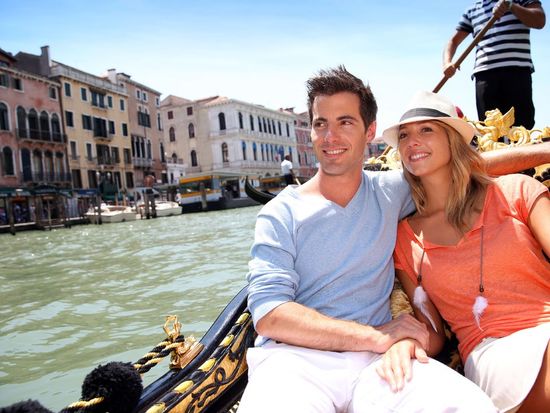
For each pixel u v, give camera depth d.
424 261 1.69
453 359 1.76
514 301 1.55
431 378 1.34
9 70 32.94
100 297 6.93
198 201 34.62
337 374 1.45
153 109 49.62
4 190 30.11
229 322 1.64
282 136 61.34
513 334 1.50
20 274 10.17
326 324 1.47
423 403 1.29
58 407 3.29
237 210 32.97
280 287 1.54
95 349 4.48
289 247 1.62
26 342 4.89
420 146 1.68
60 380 3.79
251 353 1.52
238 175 37.47
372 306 1.64
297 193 1.72
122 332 4.96
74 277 9.11
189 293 6.54
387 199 1.74
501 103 3.25
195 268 8.76
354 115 1.66
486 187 1.68
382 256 1.68
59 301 6.92
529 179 1.65
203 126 54.06
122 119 44.03
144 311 5.79
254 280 1.58
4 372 4.04
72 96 38.34
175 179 52.03
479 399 1.25
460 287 1.61
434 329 1.70
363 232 1.66
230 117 52.78
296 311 1.49
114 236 18.84
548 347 1.40
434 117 1.65
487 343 1.54
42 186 32.44
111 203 40.72
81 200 37.72
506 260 1.56
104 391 1.21
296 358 1.46
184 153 54.94
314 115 1.69
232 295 6.15
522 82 3.19
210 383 1.43
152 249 12.88
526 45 3.19
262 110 57.28
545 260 1.62
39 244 17.89
